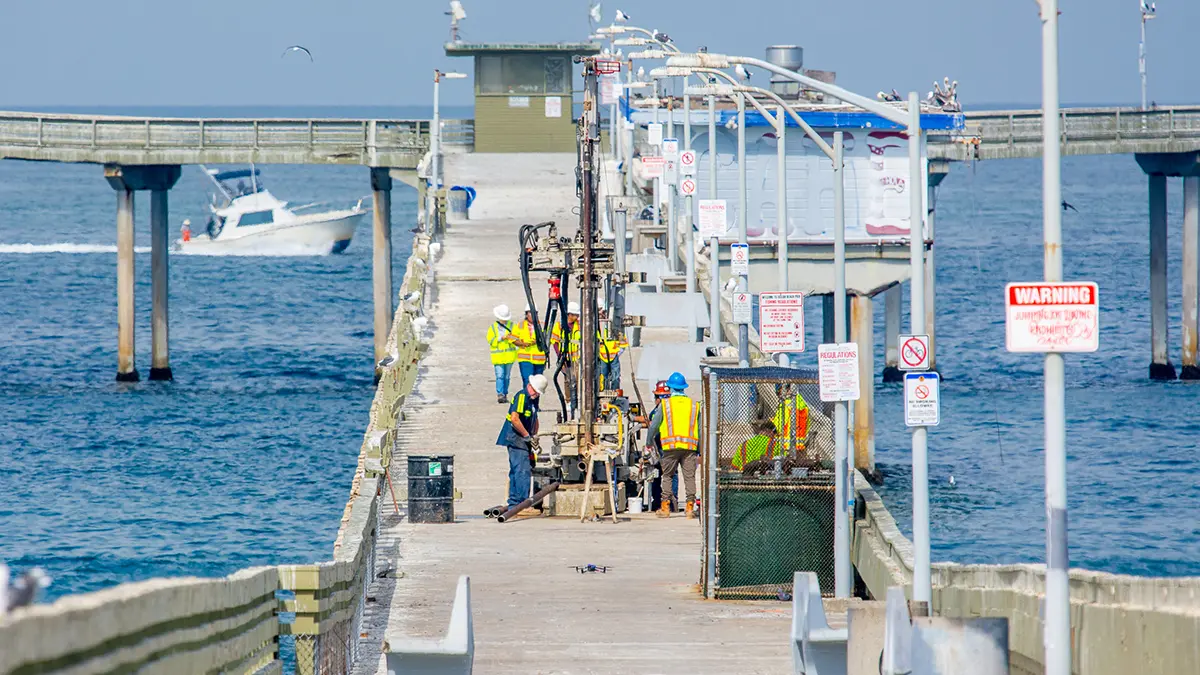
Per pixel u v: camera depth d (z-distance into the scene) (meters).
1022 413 188.12
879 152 162.00
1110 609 43.00
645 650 58.06
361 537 64.25
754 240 160.38
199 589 35.28
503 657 56.72
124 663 29.25
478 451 104.38
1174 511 132.12
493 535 83.50
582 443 90.50
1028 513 134.00
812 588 46.41
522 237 93.19
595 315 91.12
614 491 88.25
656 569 75.44
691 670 54.69
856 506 73.31
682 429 88.44
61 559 110.69
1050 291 40.41
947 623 38.56
